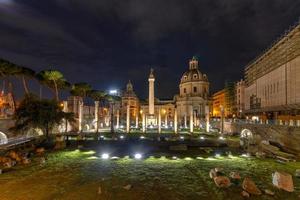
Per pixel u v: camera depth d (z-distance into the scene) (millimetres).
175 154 36719
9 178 22828
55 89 69000
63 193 18859
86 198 17844
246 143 41750
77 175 24281
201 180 22703
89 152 38281
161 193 19062
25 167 27422
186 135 56906
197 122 103750
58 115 46000
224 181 20750
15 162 28672
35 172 25219
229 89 119062
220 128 70562
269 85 69375
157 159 33062
